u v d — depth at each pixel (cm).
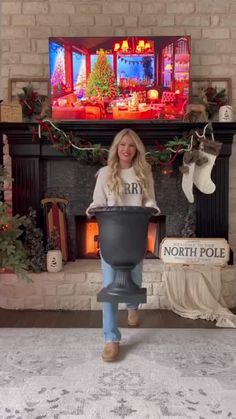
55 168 386
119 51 368
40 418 186
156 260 385
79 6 388
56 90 373
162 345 267
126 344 269
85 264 375
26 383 217
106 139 368
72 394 206
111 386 213
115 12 388
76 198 387
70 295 346
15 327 303
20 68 392
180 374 226
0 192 367
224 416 187
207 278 338
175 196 387
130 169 254
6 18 389
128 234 165
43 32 390
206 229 374
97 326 305
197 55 389
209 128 351
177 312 332
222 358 247
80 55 369
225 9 387
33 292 345
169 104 371
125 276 171
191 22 388
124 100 372
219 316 315
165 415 187
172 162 372
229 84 388
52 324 310
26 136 363
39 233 356
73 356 250
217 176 371
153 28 388
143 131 362
